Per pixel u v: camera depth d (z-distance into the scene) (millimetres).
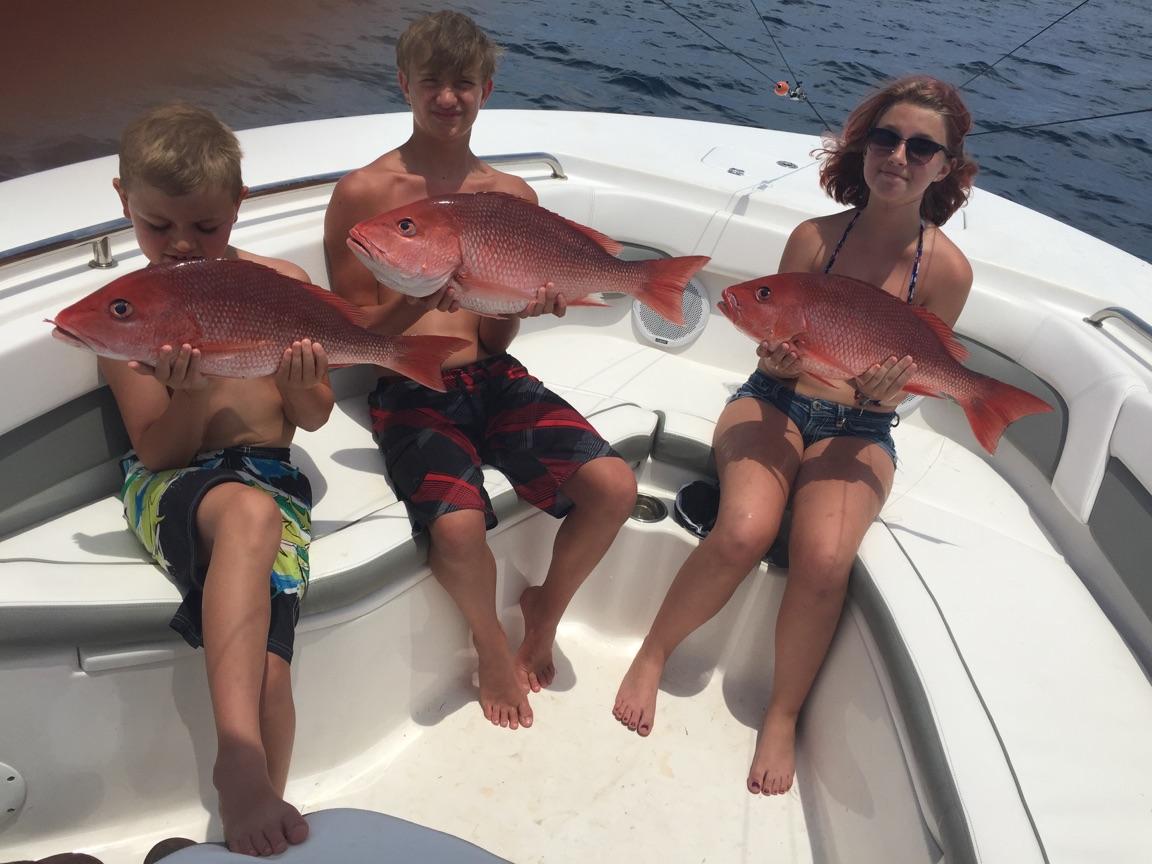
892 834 1557
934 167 1919
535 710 2002
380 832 1145
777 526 1885
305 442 1990
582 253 1660
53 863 1479
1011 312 2352
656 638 1987
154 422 1569
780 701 1926
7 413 1521
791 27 7301
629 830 1802
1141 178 5918
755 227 2533
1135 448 1934
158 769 1625
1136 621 1811
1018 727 1527
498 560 1979
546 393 2006
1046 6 9781
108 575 1510
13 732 1480
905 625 1694
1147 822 1396
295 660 1657
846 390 2031
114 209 1981
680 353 2658
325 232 2006
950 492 2207
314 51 5543
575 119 3018
